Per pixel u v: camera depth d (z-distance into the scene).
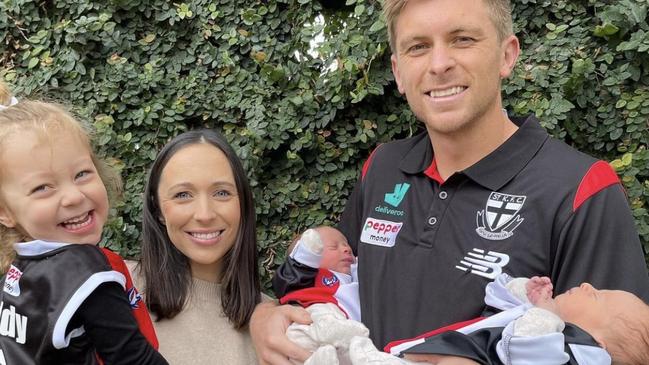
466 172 1.76
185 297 2.01
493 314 1.62
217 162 1.98
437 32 1.72
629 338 1.49
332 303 2.03
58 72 3.13
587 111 2.73
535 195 1.67
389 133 2.96
